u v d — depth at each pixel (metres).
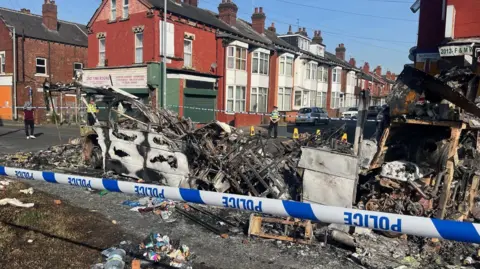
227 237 5.29
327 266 4.53
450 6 11.84
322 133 8.42
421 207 5.40
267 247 5.02
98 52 24.16
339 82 41.50
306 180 6.03
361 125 6.08
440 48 11.63
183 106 21.06
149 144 7.72
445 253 4.82
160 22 21.14
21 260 4.19
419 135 6.25
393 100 5.76
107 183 3.48
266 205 2.72
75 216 5.75
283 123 29.72
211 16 27.45
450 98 5.30
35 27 28.20
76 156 10.39
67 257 4.34
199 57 23.83
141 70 20.83
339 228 5.34
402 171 5.77
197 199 3.00
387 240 5.19
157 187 3.20
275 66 30.44
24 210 5.71
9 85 26.66
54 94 26.45
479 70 7.28
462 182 6.05
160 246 4.72
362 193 6.21
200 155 7.22
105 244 4.82
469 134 6.29
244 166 6.98
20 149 12.23
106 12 23.42
